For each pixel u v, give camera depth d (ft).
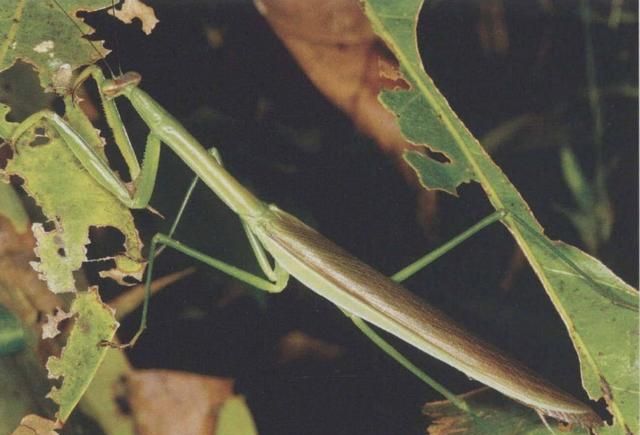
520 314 1.28
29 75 1.22
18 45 1.22
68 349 1.21
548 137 1.29
